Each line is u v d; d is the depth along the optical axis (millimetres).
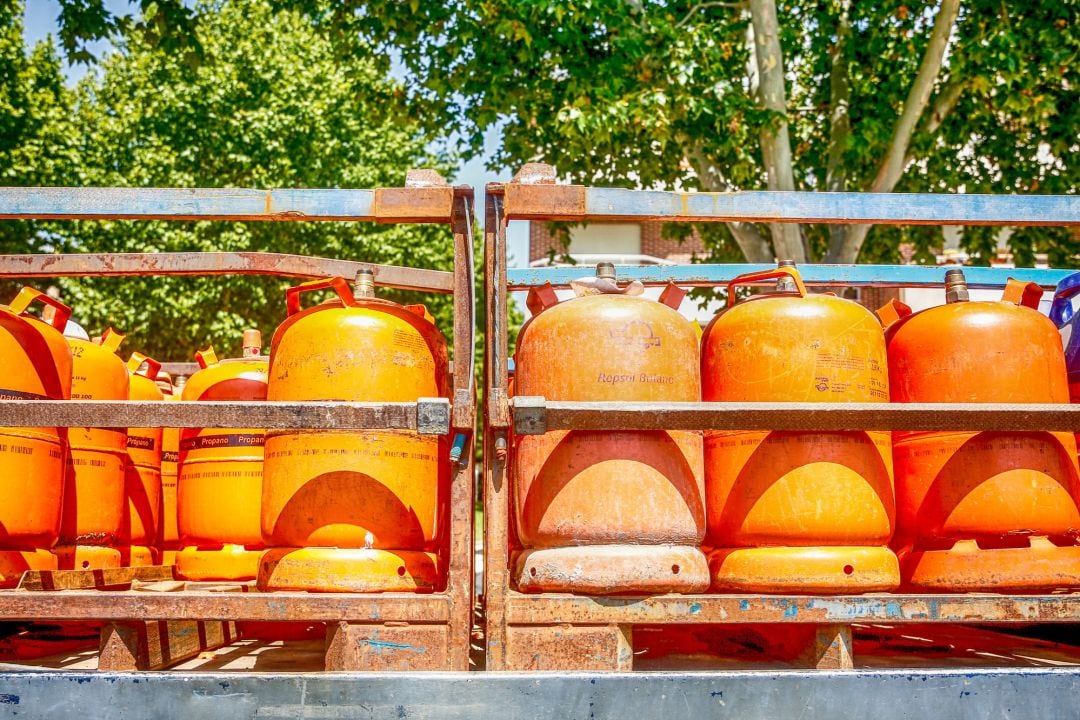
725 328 2402
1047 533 2268
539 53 8398
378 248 13945
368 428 1907
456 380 2068
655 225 19328
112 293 13516
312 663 2426
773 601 1984
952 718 1711
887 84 8969
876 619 1990
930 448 2381
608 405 1973
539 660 1929
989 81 8375
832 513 2195
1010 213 2346
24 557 2273
